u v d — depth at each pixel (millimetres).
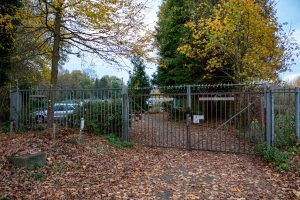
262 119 8484
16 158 6066
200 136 11969
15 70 14297
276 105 9234
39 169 6090
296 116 8188
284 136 8211
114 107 10703
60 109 11094
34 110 11750
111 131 10758
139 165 7070
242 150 8930
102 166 6730
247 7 11102
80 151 7703
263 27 11578
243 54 12289
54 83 11328
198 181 5852
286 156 6852
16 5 12234
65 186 5324
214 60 13227
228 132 12102
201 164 7312
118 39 11125
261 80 11805
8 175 5566
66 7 9875
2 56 13016
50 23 11633
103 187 5355
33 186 5223
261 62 12070
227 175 6246
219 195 5012
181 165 7191
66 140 8477
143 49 11656
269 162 6973
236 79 13031
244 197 4891
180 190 5297
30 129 11391
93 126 10391
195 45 14875
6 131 11023
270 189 5242
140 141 10672
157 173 6422
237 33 11625
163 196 4980
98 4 9805
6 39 12828
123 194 5027
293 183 5410
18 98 11719
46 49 13555
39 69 17484
